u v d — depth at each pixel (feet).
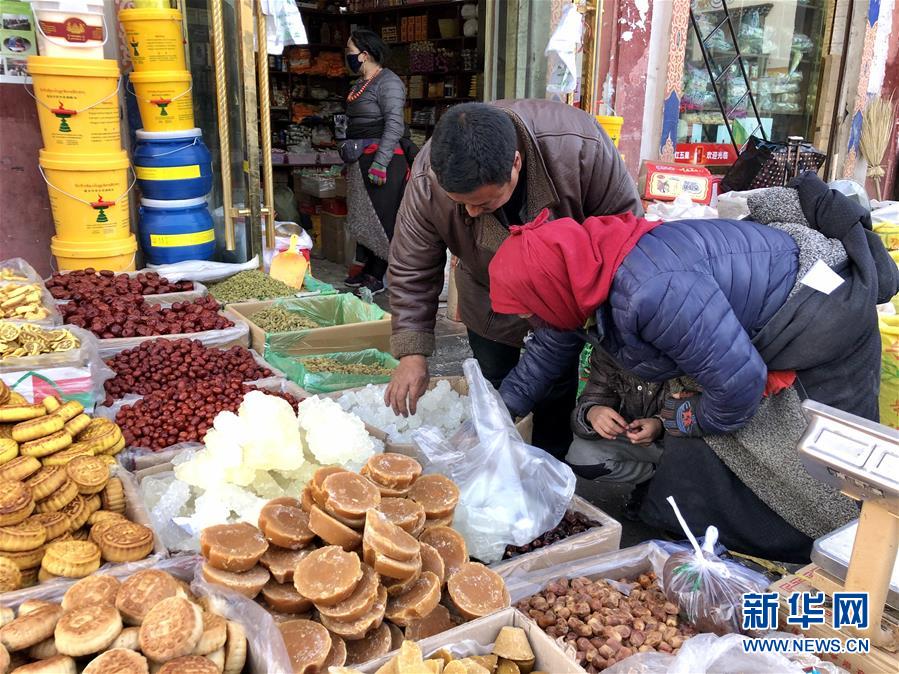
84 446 6.71
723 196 15.26
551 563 6.15
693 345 5.87
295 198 26.03
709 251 6.20
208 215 13.73
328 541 4.86
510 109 7.34
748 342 6.07
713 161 21.61
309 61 29.43
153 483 6.75
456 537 5.45
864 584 4.52
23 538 5.32
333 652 4.47
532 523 6.26
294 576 4.61
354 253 21.97
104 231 12.14
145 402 8.13
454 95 26.63
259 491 6.34
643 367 6.37
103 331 9.87
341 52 30.94
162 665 3.96
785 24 22.13
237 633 4.25
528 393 7.85
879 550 4.40
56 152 11.53
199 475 6.19
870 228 6.79
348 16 30.60
